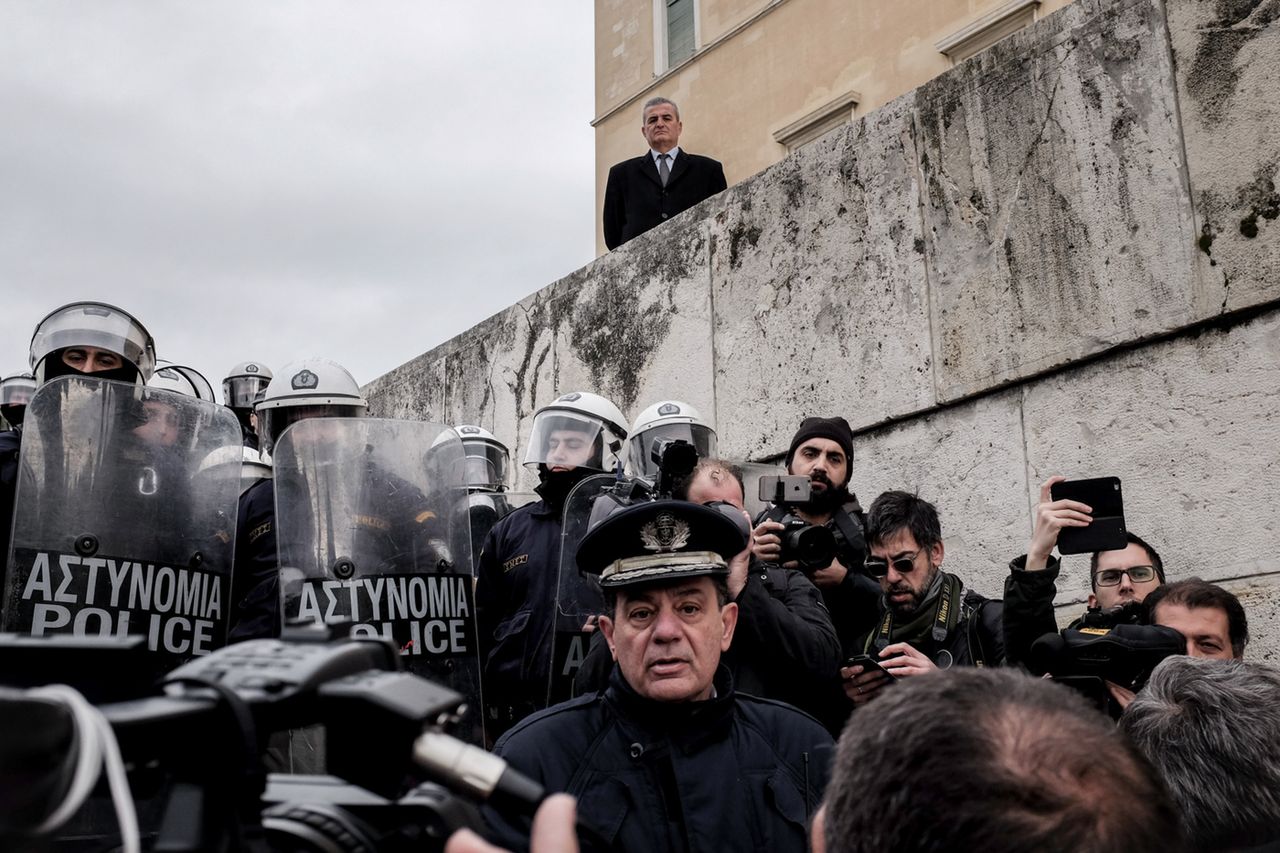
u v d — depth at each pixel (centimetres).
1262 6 415
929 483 502
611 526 244
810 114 1367
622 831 224
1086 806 95
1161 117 439
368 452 375
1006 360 478
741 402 591
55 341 393
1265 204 407
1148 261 437
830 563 367
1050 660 281
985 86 502
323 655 102
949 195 509
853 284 544
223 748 92
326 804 108
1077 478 451
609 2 1695
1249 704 173
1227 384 413
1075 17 473
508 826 218
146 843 242
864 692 313
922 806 98
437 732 103
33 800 70
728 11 1507
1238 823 167
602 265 704
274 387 483
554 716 243
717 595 246
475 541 543
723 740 238
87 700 92
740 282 604
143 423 341
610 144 1652
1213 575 406
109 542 327
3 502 346
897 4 1303
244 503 397
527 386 751
